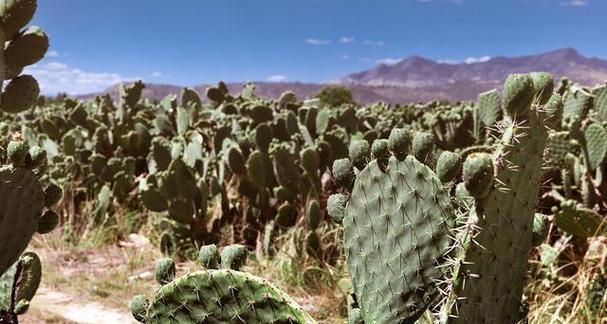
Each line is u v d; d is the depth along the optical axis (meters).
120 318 4.93
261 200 6.23
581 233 4.38
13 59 2.93
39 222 2.88
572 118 5.19
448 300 2.00
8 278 3.12
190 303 2.01
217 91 11.70
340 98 32.94
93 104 12.43
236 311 1.99
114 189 7.36
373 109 12.07
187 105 10.17
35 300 5.21
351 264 2.36
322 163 6.41
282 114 8.41
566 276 4.58
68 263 6.19
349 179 2.44
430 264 2.22
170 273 2.16
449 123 7.04
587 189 5.04
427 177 2.23
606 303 3.96
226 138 7.36
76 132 8.73
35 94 2.99
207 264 2.14
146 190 6.18
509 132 1.97
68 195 7.16
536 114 2.00
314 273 5.14
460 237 1.99
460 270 1.97
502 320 2.06
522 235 2.03
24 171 2.68
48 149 8.07
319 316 4.64
